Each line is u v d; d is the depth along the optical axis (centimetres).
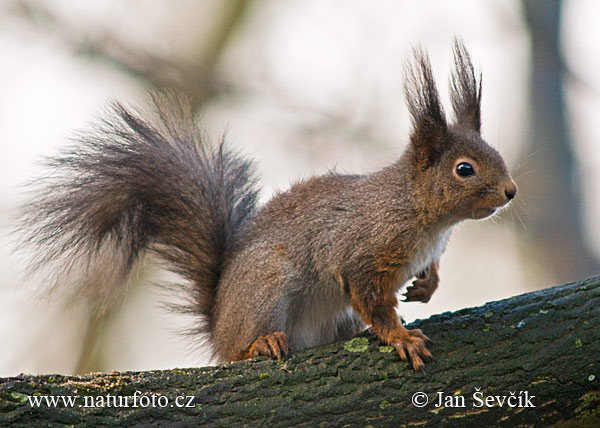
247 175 1323
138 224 1231
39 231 1206
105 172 1218
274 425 895
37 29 1750
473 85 1170
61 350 1581
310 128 1800
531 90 1889
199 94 1800
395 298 1087
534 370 907
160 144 1254
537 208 1816
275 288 1110
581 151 1873
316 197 1155
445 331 948
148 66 1791
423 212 1080
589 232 1839
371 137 1797
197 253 1227
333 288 1127
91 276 1234
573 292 952
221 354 1141
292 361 935
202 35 1870
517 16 1878
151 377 908
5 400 847
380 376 918
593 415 909
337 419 902
